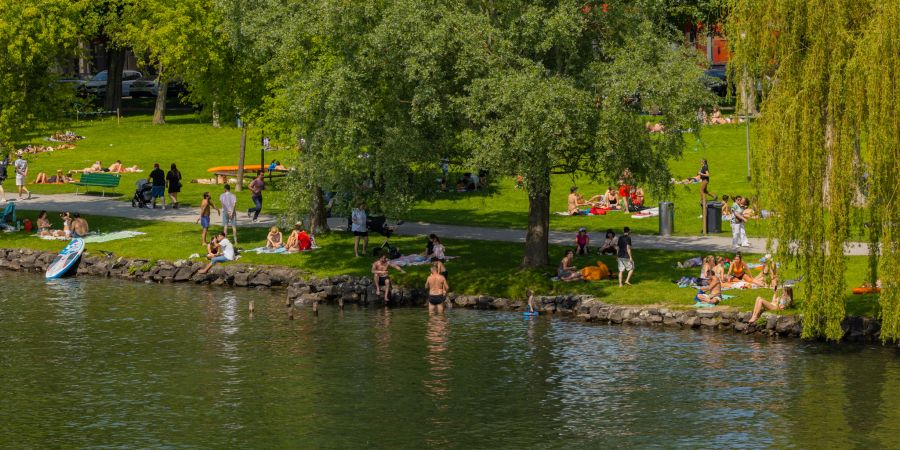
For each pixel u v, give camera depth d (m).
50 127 71.81
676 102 48.66
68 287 60.53
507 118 48.91
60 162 95.69
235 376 42.53
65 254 64.69
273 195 79.31
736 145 90.00
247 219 72.25
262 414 37.88
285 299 56.62
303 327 50.41
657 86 48.12
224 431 36.16
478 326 49.91
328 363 44.19
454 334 48.50
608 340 46.72
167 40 72.81
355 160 53.16
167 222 71.75
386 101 53.22
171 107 128.62
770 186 43.03
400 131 51.94
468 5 52.81
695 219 68.00
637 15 51.25
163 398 39.78
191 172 90.69
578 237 58.62
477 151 49.56
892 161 40.69
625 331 48.22
